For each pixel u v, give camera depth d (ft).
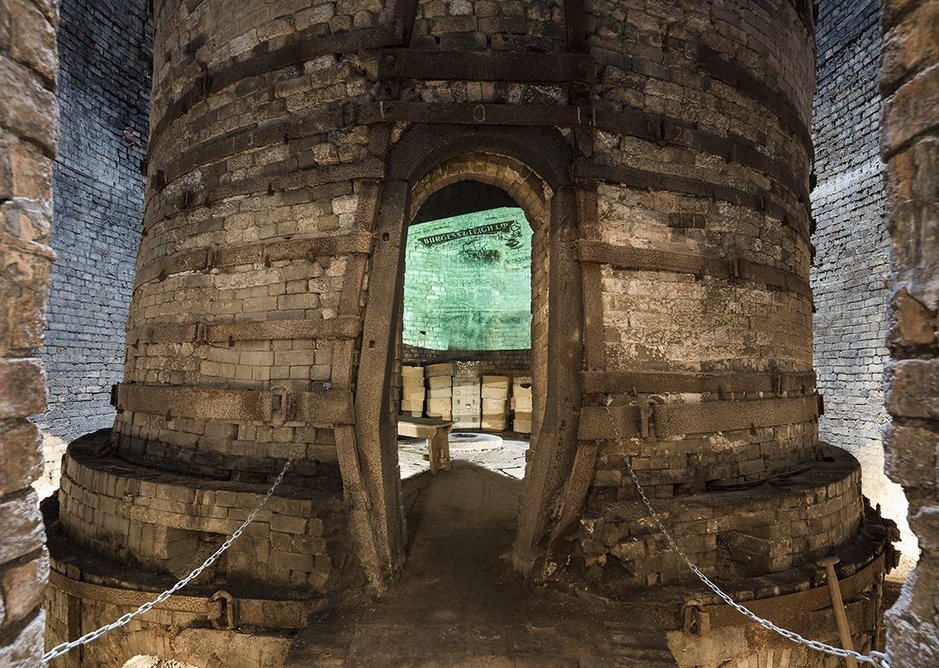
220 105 17.52
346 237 15.01
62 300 35.86
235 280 16.55
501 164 16.61
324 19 16.01
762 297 18.08
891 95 5.73
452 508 20.16
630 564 13.88
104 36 38.65
